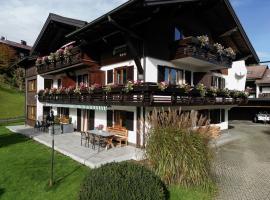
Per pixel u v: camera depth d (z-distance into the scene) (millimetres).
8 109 37312
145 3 11062
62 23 18719
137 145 14172
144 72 13992
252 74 41000
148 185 6660
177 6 13242
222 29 19766
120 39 15758
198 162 8055
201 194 7977
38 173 10297
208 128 8742
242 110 37969
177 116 8727
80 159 11750
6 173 10398
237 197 8141
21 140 17500
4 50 51469
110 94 14766
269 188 8969
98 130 15750
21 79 51312
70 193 8367
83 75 20234
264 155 14016
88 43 16609
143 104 12500
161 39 15203
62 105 20188
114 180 6543
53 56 20562
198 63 17125
